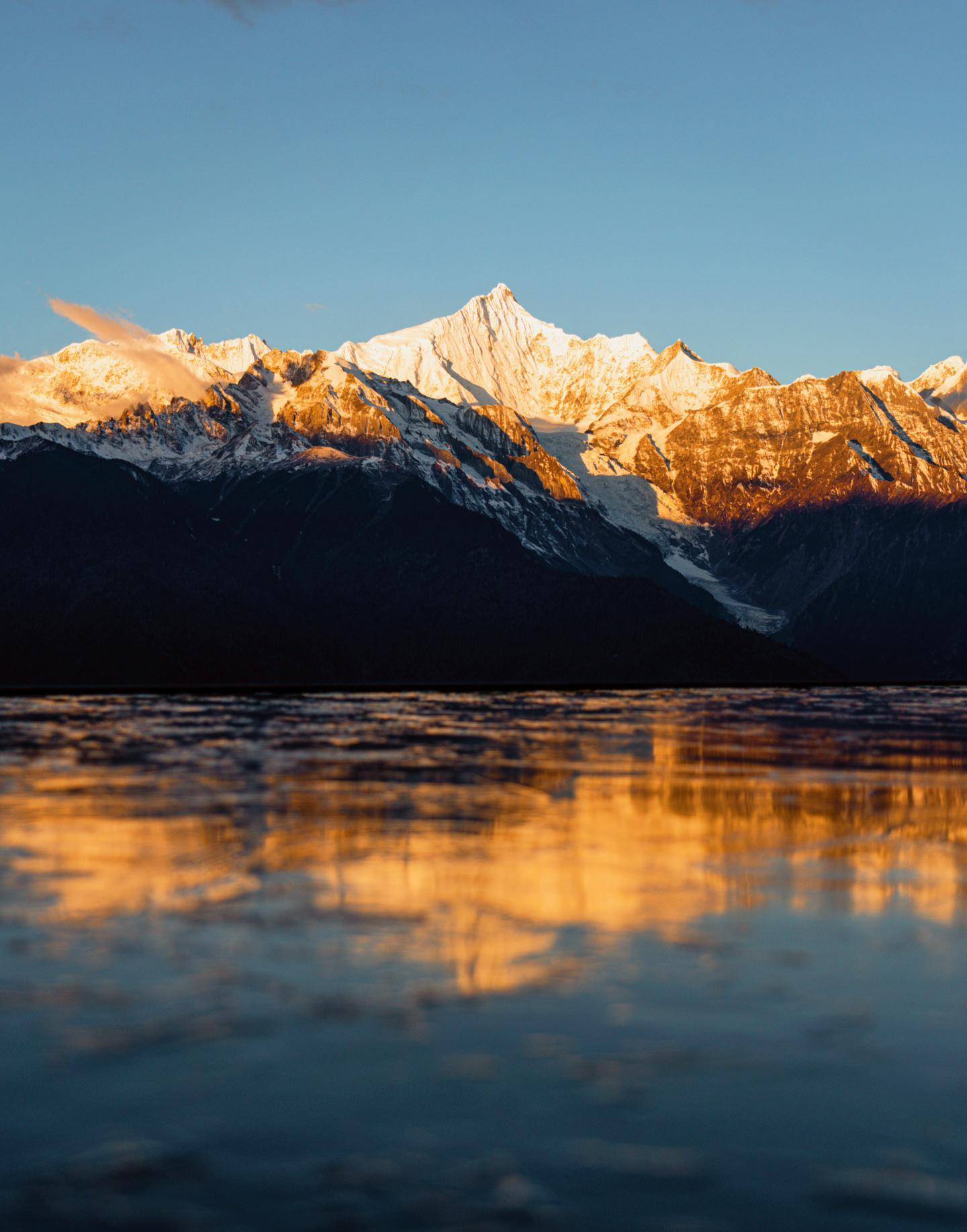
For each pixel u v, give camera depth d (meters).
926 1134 15.86
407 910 27.72
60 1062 18.00
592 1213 13.88
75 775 55.88
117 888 29.86
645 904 28.64
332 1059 18.16
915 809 46.84
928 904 28.88
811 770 61.56
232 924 26.22
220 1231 13.52
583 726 95.31
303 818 42.25
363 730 88.12
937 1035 19.31
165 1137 15.67
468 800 47.78
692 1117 16.28
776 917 27.39
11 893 29.19
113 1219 13.73
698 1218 13.80
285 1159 15.09
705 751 72.81
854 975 22.56
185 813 43.34
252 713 110.31
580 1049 18.59
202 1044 18.72
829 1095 17.00
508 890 29.98
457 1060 18.12
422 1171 14.84
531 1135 15.73
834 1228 13.59
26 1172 14.77
